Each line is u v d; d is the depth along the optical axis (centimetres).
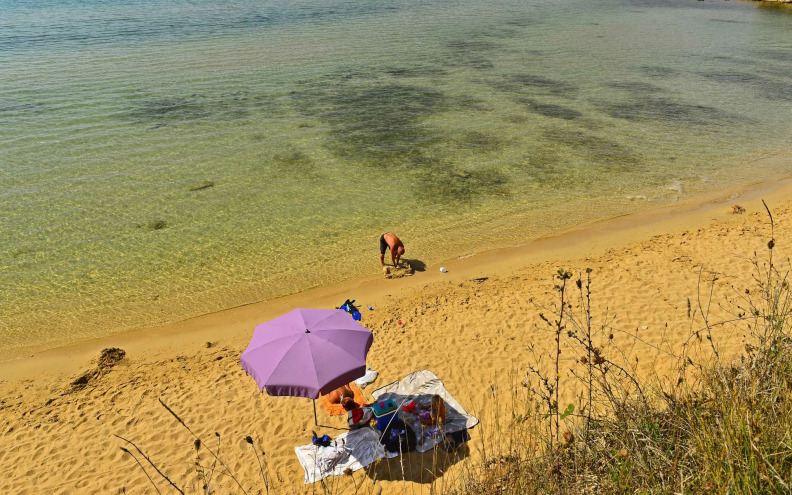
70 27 4691
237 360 1089
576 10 6025
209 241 1538
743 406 438
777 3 6412
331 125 2456
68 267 1416
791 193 1783
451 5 6256
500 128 2431
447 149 2192
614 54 3938
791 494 375
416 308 1230
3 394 1014
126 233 1572
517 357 1024
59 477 816
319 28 4769
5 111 2531
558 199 1789
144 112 2569
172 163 2034
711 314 1077
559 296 1230
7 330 1197
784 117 2583
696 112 2666
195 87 2986
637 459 466
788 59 3838
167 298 1306
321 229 1603
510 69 3484
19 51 3753
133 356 1117
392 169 2006
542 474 519
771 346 519
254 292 1329
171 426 908
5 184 1839
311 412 923
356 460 808
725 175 1959
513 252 1480
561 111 2677
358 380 991
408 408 870
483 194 1819
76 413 952
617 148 2214
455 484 707
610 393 568
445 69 3462
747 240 1438
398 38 4388
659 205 1739
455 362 1029
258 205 1738
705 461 417
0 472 829
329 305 1270
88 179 1891
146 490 785
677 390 611
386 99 2836
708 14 5850
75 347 1145
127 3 6297
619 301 1179
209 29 4656
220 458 837
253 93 2903
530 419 641
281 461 827
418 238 1558
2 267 1406
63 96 2773
